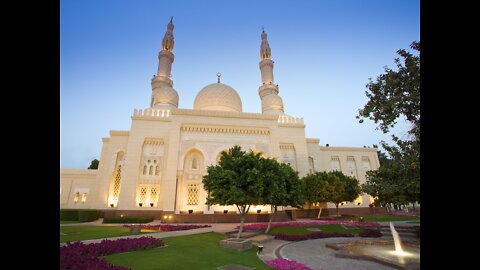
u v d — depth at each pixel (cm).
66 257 930
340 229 2425
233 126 3794
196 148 3612
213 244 1552
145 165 3800
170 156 3488
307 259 1315
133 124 3928
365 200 4872
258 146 3788
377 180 1438
